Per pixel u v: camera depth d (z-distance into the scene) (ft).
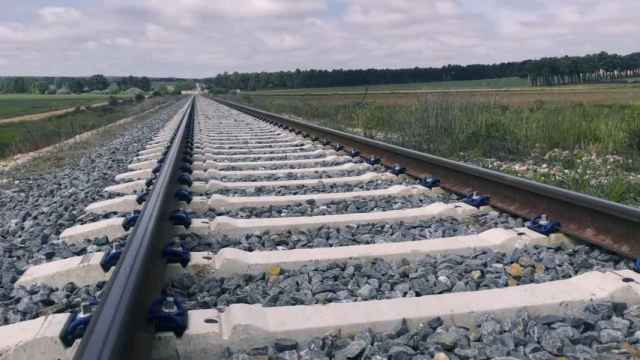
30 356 8.41
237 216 17.02
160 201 13.74
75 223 17.57
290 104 107.76
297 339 8.64
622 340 8.55
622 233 12.28
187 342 8.36
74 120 86.94
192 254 12.01
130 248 9.92
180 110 117.19
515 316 9.22
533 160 29.99
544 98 102.78
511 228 14.55
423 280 10.87
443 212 16.12
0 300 11.21
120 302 7.59
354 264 12.04
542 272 11.53
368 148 28.89
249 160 30.91
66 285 11.41
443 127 35.45
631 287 9.75
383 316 9.00
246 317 8.64
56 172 32.53
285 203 18.45
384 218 15.70
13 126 97.04
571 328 8.73
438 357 7.99
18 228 17.60
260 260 11.91
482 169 17.72
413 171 23.06
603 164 26.89
